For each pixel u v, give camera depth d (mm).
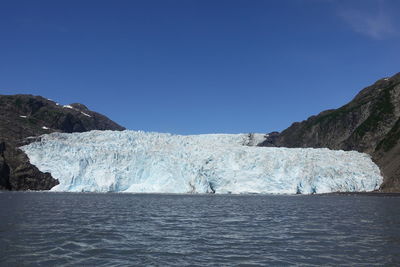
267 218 42062
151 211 48781
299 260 21516
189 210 50812
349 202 68438
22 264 20500
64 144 104250
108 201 66375
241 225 35969
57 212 46250
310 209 53562
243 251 23828
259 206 58438
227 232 31406
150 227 34094
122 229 32656
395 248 24688
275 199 76812
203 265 20438
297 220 40188
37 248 24297
